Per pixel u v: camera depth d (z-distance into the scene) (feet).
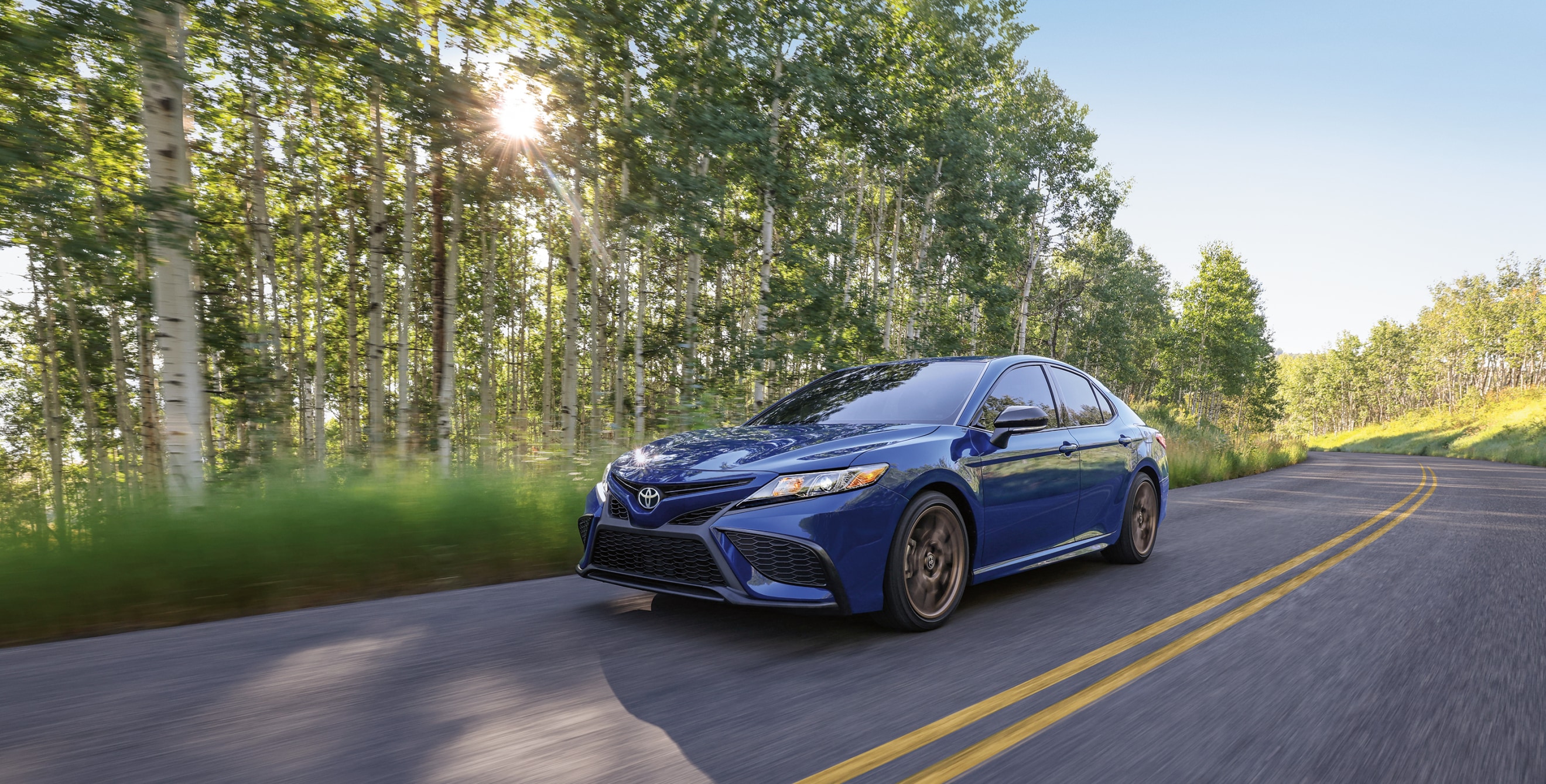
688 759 6.91
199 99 60.80
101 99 45.09
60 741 7.04
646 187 58.90
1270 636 11.66
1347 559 18.97
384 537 14.20
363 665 9.41
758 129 57.88
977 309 91.97
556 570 16.03
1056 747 7.39
